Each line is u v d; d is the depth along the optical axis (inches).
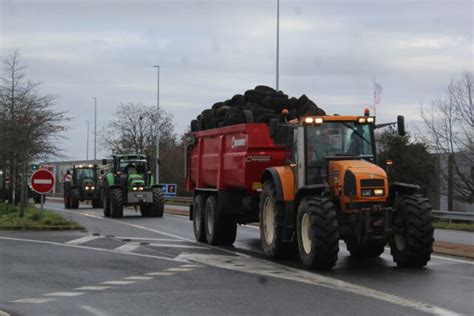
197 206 701.3
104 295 368.5
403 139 1802.4
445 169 1739.7
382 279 414.0
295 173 498.9
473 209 1749.5
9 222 855.7
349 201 454.6
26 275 443.8
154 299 355.6
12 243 655.8
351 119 499.8
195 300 352.2
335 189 472.1
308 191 470.6
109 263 505.7
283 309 327.0
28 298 360.5
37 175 875.4
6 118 1301.7
